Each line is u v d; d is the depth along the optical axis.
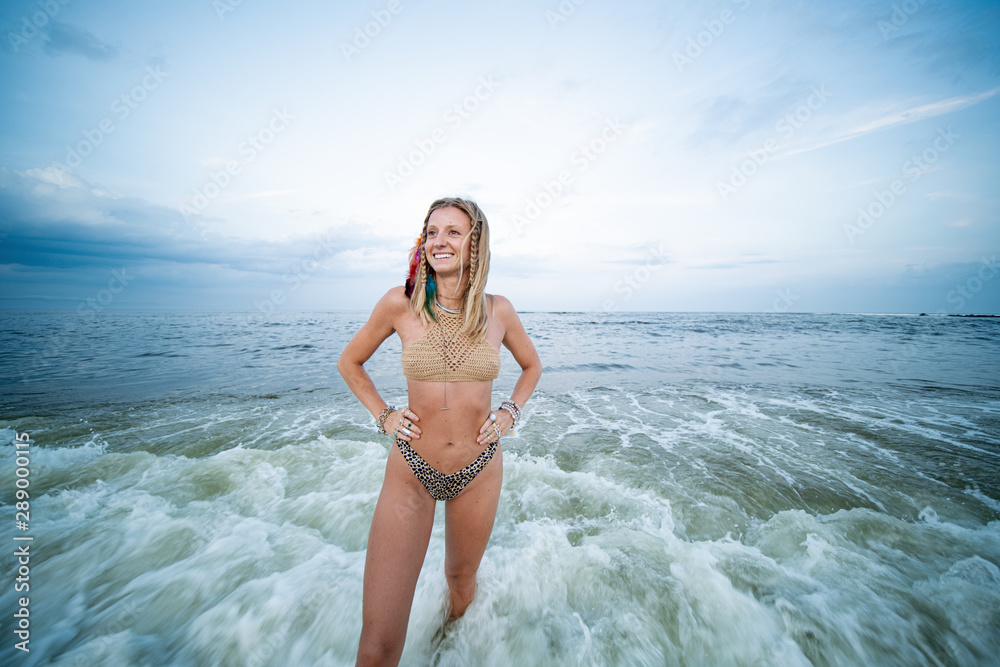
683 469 4.18
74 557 2.73
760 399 7.11
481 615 2.33
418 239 2.00
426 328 1.94
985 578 2.58
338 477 3.92
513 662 2.09
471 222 1.91
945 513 3.44
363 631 1.64
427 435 1.92
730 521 3.31
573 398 7.20
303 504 3.47
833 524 3.18
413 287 1.98
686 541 3.05
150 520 3.18
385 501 1.89
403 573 1.74
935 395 7.37
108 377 8.78
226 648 2.12
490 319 2.02
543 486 3.79
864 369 10.13
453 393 1.93
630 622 2.28
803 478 4.01
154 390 7.59
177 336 17.22
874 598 2.42
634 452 4.62
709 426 5.59
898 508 3.51
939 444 4.91
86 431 5.23
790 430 5.42
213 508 3.39
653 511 3.42
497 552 2.84
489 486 2.01
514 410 2.10
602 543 2.94
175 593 2.45
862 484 3.89
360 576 2.60
